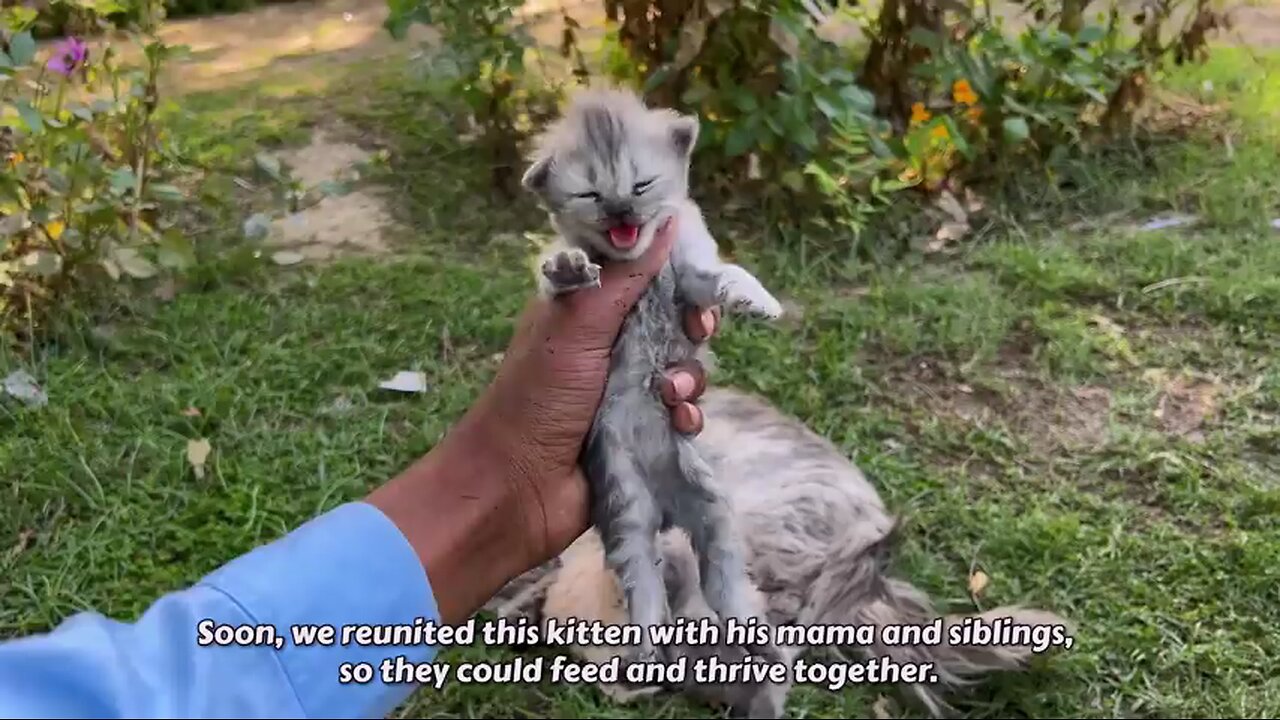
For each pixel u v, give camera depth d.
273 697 0.33
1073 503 0.67
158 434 0.75
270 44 1.53
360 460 0.73
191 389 0.79
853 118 0.92
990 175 1.02
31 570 0.64
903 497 0.68
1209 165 1.04
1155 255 0.89
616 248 0.46
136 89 0.91
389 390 0.79
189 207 1.03
